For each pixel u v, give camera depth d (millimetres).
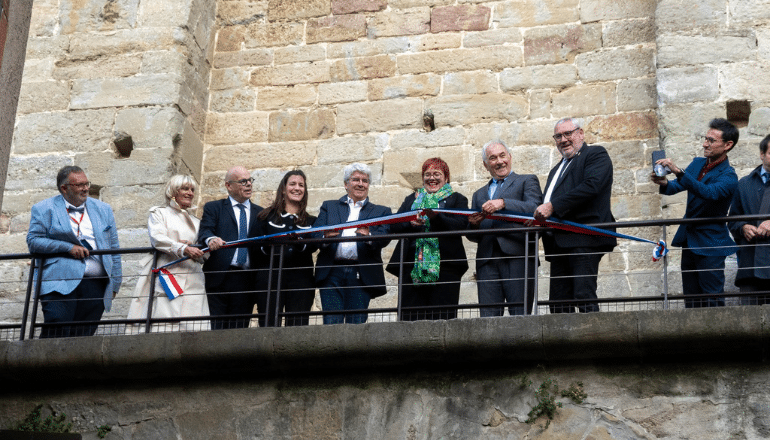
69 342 9211
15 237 12234
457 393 8773
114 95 12547
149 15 12828
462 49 12570
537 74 12266
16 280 11688
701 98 11172
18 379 9398
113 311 11570
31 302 11836
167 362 9070
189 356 9016
